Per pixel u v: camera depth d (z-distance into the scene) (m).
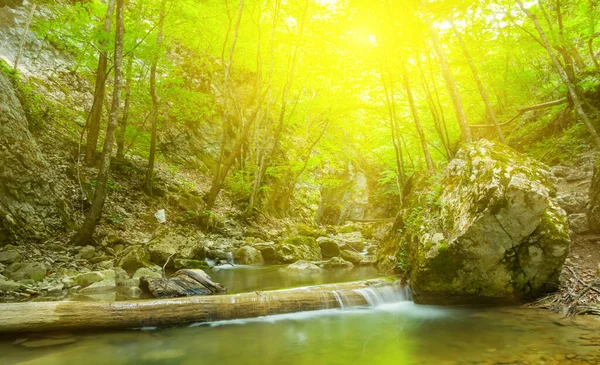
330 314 5.19
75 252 7.57
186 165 16.50
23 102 10.27
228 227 12.95
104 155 8.17
